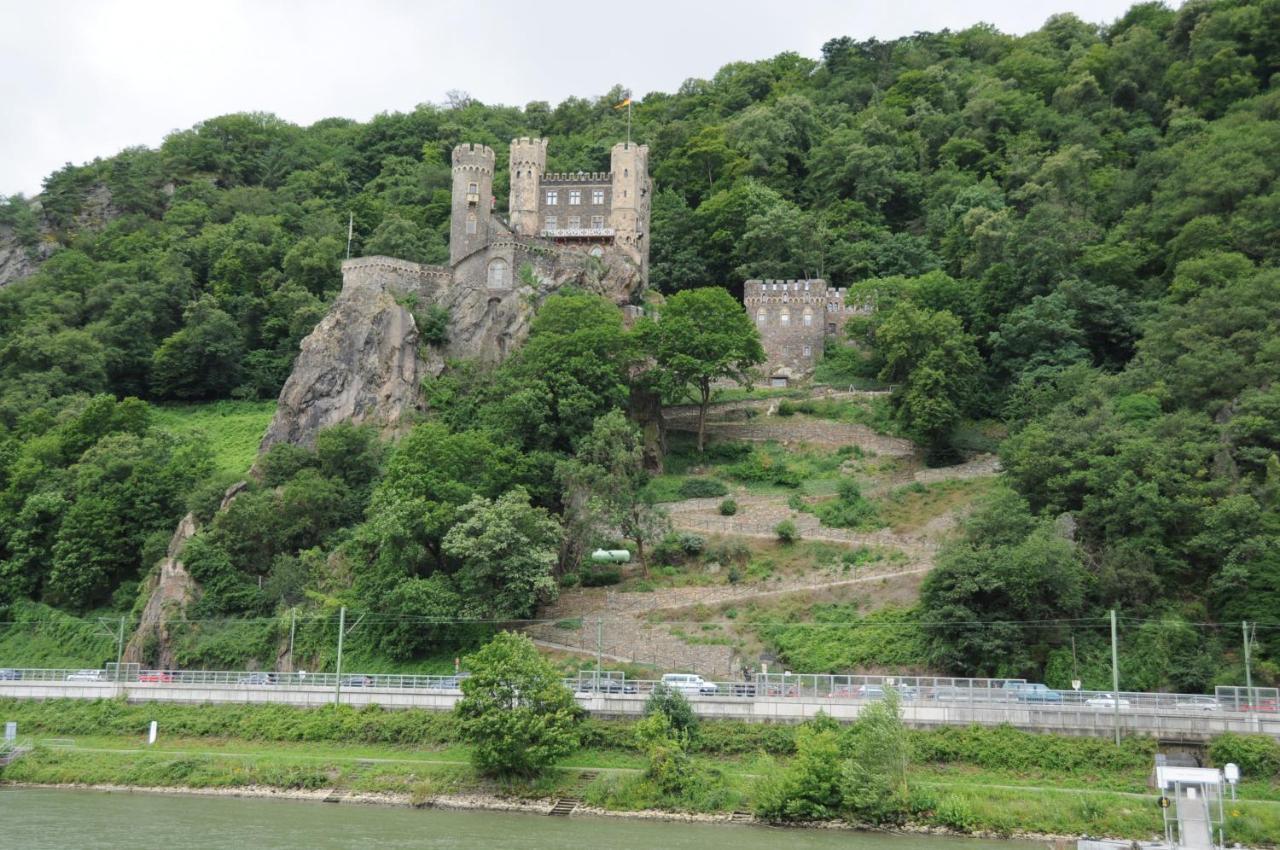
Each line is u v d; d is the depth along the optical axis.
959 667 87.00
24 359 160.88
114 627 112.81
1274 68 194.38
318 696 92.75
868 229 170.38
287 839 70.38
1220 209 144.62
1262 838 67.19
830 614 96.62
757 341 130.50
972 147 188.88
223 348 162.62
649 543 107.44
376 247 172.38
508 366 127.31
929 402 122.12
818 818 74.00
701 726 83.12
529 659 82.94
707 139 197.25
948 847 68.56
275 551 113.00
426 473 106.94
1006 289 142.38
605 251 149.50
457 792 80.75
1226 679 83.19
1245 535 89.00
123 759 88.50
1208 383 107.94
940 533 105.81
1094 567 92.81
